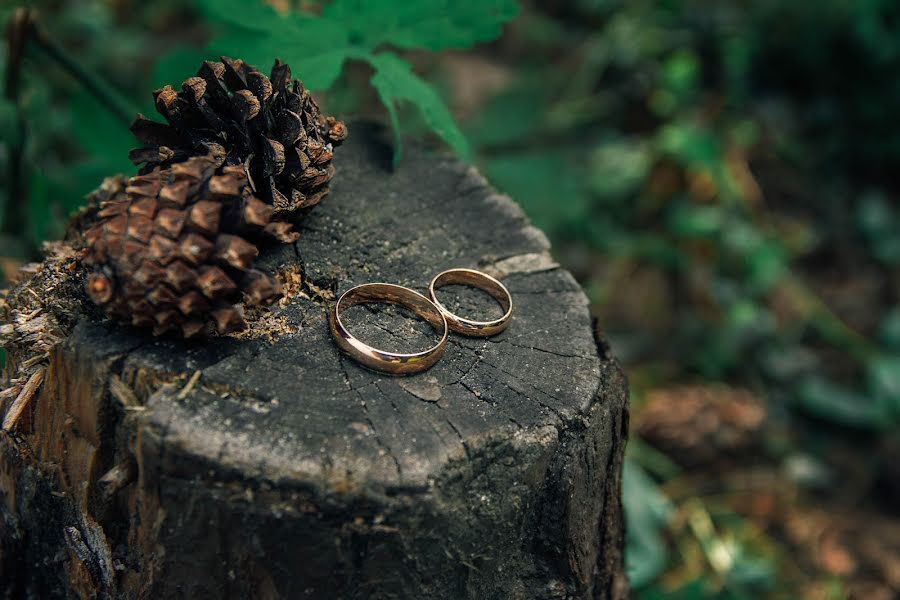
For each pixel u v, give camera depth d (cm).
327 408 25
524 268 30
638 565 40
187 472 24
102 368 25
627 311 54
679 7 62
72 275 27
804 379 52
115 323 26
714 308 54
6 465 27
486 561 26
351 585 25
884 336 53
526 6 70
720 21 61
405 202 31
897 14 57
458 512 25
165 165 27
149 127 27
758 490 47
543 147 59
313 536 24
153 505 25
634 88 62
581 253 55
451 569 26
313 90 30
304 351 26
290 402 25
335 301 28
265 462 24
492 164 54
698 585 39
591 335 28
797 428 50
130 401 25
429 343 27
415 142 33
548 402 26
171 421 24
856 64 60
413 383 26
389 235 30
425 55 60
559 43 68
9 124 36
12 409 26
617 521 31
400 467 24
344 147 32
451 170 32
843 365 53
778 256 54
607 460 29
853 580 43
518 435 26
